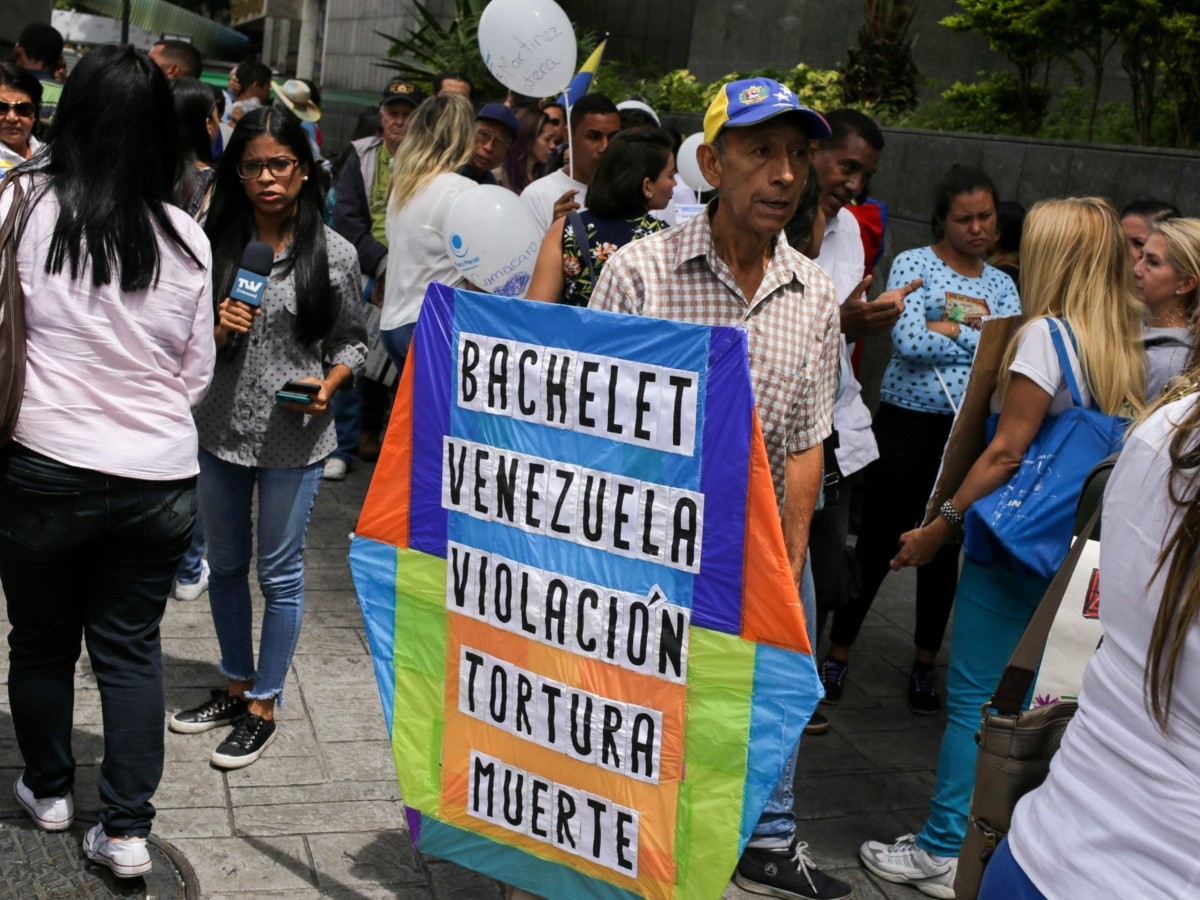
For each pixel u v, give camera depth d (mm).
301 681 4516
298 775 3900
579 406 2572
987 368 3551
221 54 22891
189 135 4293
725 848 2553
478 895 3383
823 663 4902
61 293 2959
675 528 2498
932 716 4812
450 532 2811
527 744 2783
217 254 3879
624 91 11383
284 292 3826
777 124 2627
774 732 2457
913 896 3625
